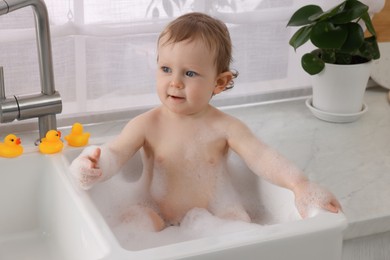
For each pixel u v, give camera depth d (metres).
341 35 1.49
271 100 1.73
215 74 1.06
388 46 1.77
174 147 1.09
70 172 1.04
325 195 0.96
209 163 1.10
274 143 1.49
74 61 1.47
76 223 0.99
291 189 1.01
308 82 1.75
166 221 1.13
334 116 1.60
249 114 1.65
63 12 1.40
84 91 1.50
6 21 1.36
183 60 1.01
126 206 1.13
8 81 1.42
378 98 1.78
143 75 1.55
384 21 1.75
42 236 1.19
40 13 1.14
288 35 1.66
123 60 1.51
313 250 0.89
